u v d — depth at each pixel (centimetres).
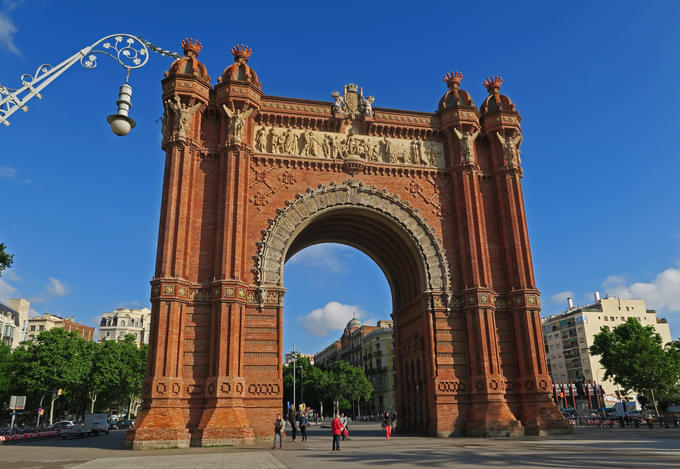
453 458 2392
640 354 7850
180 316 3775
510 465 2033
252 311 3991
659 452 2516
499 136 4803
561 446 3002
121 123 1606
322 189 4459
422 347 4500
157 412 3466
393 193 4628
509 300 4444
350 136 4697
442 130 4856
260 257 4141
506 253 4547
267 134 4534
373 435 4888
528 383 4178
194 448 3378
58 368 8262
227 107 4347
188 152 4138
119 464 2395
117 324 19650
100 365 9356
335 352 19038
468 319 4306
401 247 4834
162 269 3797
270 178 4403
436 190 4728
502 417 3966
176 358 3678
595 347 8619
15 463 2548
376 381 13962
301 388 13200
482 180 4812
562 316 14200
